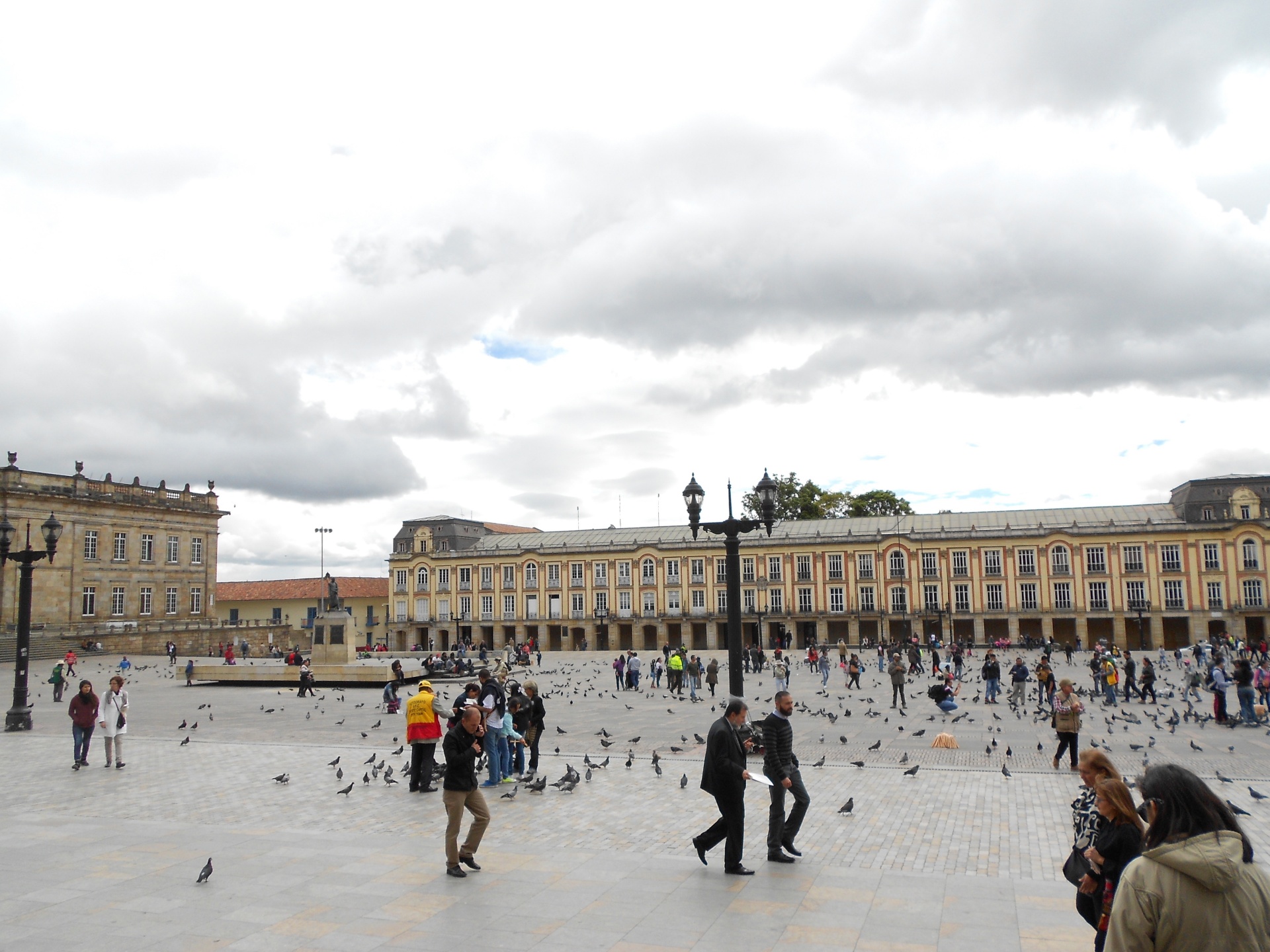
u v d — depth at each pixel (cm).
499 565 11544
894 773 2000
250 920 1042
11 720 2997
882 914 1038
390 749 2503
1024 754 2286
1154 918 468
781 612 10294
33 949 953
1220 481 9444
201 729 3055
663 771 2066
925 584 9894
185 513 10169
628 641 10988
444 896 1124
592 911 1062
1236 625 8981
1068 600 9481
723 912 1054
